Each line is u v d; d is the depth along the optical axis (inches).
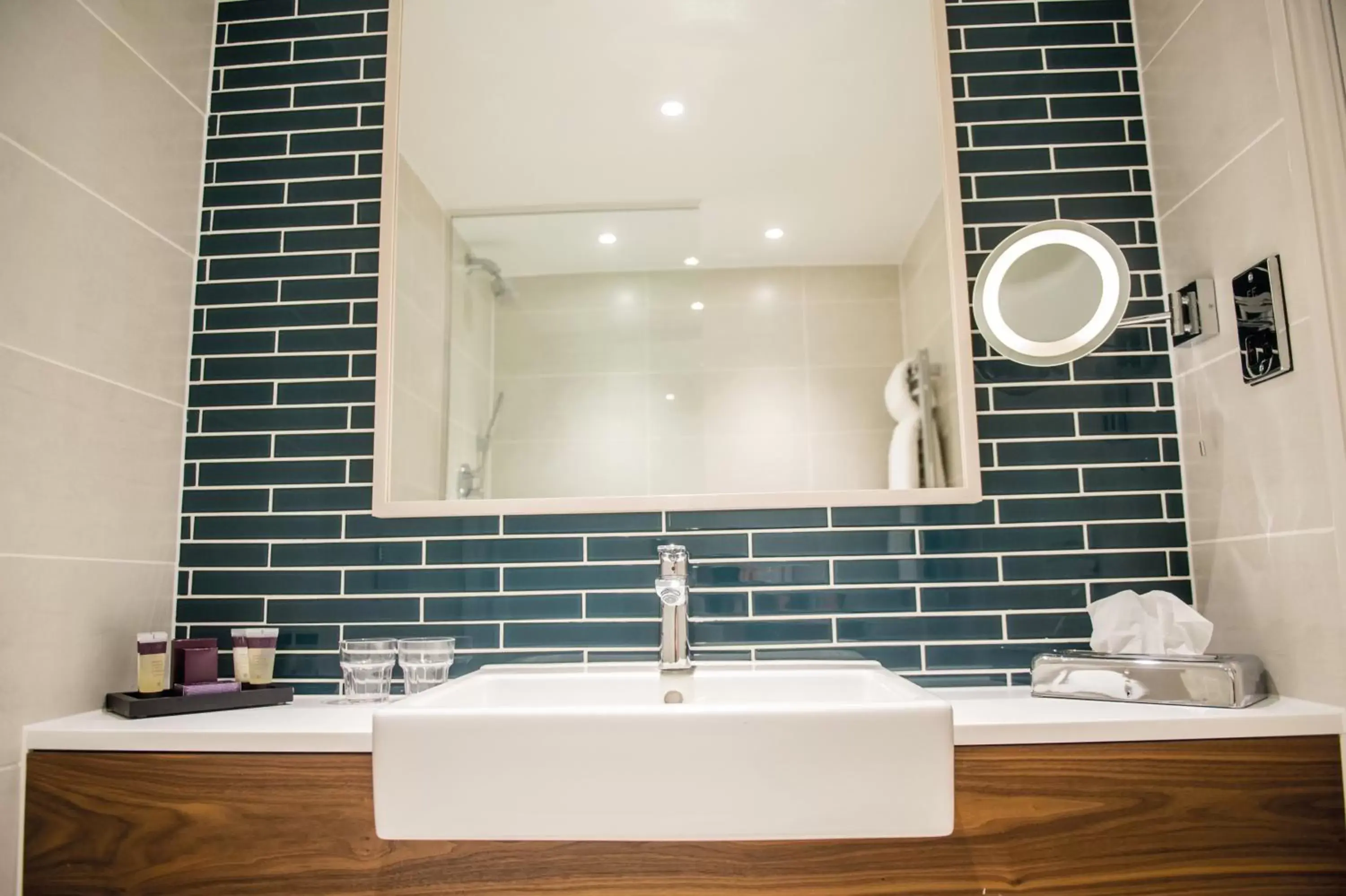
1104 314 59.0
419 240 69.4
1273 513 54.9
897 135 69.2
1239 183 57.8
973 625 63.5
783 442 66.0
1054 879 45.1
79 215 57.5
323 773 46.9
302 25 73.0
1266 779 46.7
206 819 47.1
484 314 68.5
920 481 64.9
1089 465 65.0
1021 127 68.8
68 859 48.0
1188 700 50.5
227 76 72.9
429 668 59.6
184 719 51.9
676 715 42.1
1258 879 45.8
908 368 66.4
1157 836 45.8
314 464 67.4
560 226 69.6
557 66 71.4
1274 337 54.4
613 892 44.8
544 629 64.6
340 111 71.7
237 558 66.5
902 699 48.7
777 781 41.8
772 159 69.6
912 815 41.8
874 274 67.7
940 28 69.7
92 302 58.5
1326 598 50.4
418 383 67.7
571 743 42.0
